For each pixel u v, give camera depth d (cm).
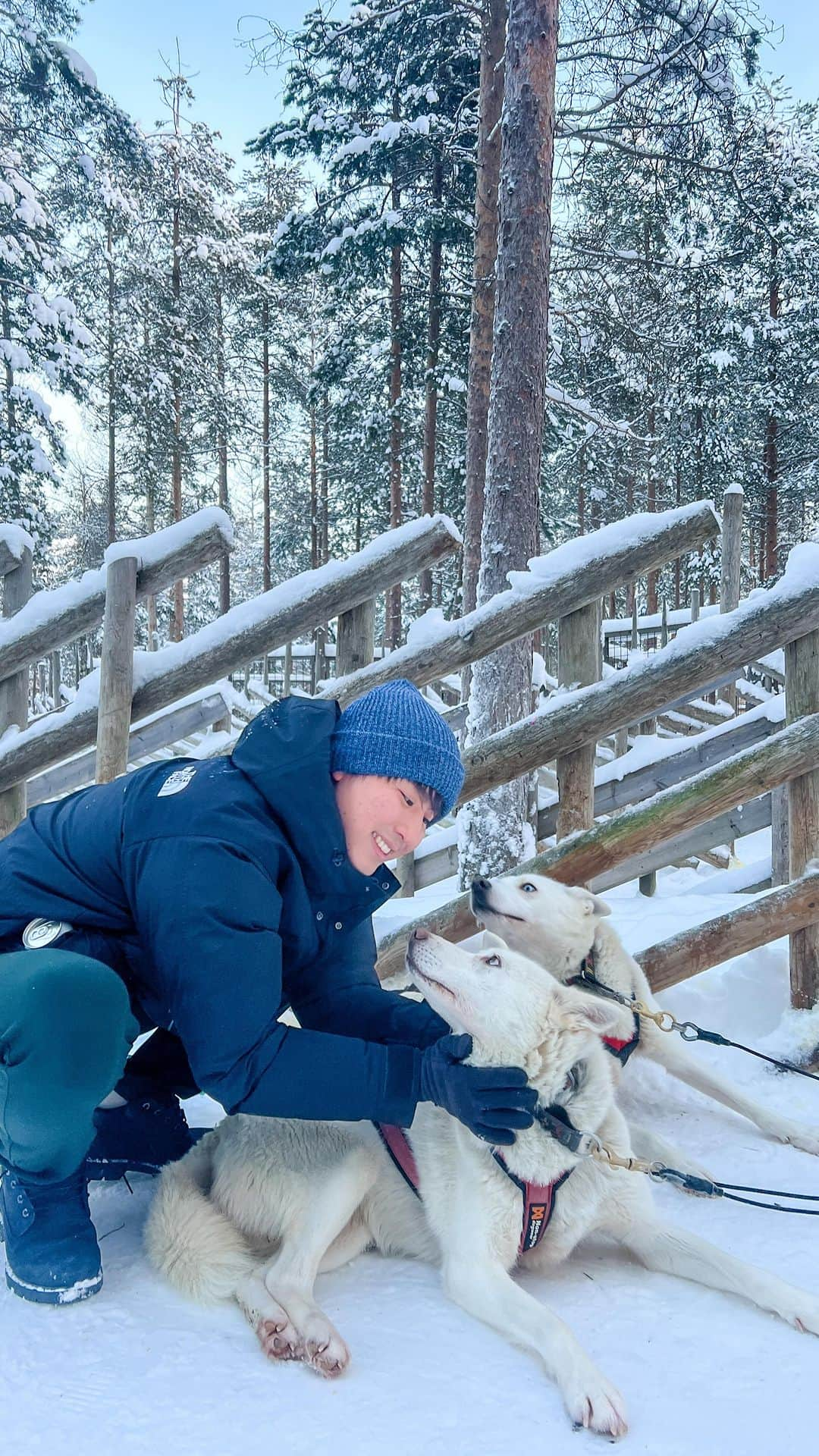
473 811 536
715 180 1022
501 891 294
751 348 2339
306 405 3022
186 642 399
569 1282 201
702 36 830
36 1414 152
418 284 1950
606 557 364
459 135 1266
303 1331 170
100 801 198
